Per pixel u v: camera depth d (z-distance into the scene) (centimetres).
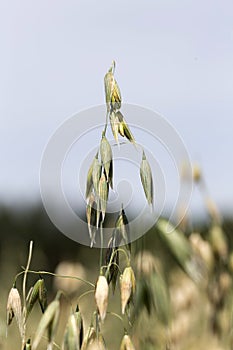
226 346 83
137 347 72
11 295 60
